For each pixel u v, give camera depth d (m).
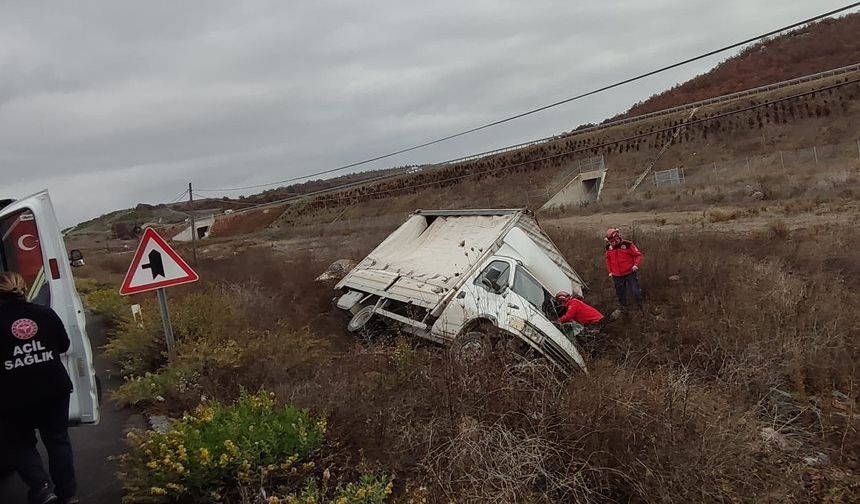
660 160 55.00
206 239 66.50
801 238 14.49
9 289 4.23
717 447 4.69
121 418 6.40
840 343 7.62
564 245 17.56
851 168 32.06
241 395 5.36
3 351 4.12
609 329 10.48
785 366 7.25
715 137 53.59
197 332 8.56
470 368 5.70
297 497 4.15
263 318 10.48
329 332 10.85
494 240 10.18
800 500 4.76
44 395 4.23
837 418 6.15
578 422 4.91
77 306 5.13
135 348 8.32
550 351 8.06
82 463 5.30
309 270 17.53
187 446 4.27
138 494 4.14
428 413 5.21
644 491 4.36
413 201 63.44
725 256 13.41
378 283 11.17
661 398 5.24
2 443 4.17
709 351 8.00
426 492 4.19
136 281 6.89
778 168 40.00
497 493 4.23
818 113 49.47
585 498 4.33
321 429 4.75
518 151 68.19
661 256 13.52
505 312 8.30
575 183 52.34
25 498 4.72
